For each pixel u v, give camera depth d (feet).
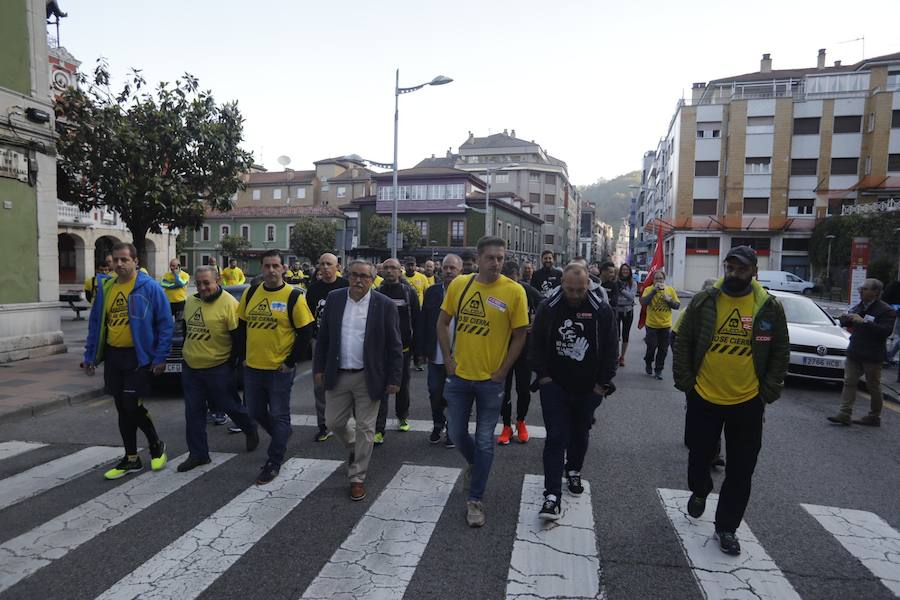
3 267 30.09
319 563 10.45
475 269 22.97
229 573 10.09
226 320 15.15
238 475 15.03
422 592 9.50
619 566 10.44
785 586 9.87
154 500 13.34
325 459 16.39
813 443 18.38
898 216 102.22
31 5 31.14
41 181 32.09
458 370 12.57
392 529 11.85
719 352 11.27
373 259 135.85
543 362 12.55
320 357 14.20
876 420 20.51
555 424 12.43
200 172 40.16
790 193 131.95
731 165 133.69
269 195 195.00
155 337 15.12
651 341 29.53
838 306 84.12
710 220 136.56
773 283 114.93
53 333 33.06
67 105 36.86
